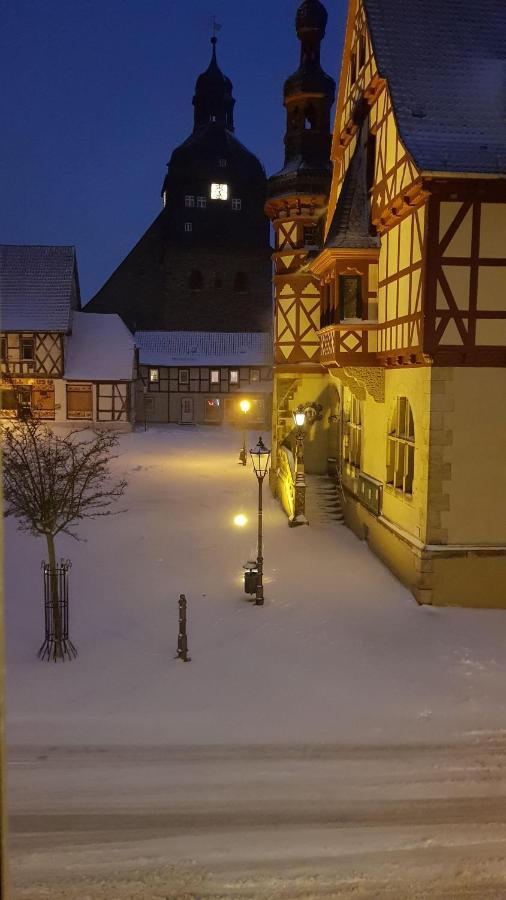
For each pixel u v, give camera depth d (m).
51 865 6.35
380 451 16.77
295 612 13.12
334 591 14.34
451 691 10.02
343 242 16.28
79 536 18.52
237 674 10.48
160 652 11.27
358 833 6.89
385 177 15.26
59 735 8.61
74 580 14.90
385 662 10.98
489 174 12.26
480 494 13.40
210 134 62.41
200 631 12.16
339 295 16.47
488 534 13.49
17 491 11.18
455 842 6.78
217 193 61.34
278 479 23.77
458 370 13.14
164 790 7.53
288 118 24.31
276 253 23.72
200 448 38.09
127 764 8.01
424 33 15.13
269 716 9.20
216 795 7.46
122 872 6.29
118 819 7.03
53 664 10.71
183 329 61.22
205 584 14.80
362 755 8.30
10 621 12.52
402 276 14.39
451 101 14.00
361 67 17.41
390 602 13.72
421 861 6.51
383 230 15.84
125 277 62.25
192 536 18.67
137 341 54.53
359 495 18.52
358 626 12.47
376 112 16.05
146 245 62.16
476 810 7.30
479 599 13.49
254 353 53.50
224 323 61.44
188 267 61.09
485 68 14.70
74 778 7.71
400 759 8.23
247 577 13.83
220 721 9.05
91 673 10.42
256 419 52.16
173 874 6.28
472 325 12.93
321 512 20.59
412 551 13.93
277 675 10.46
